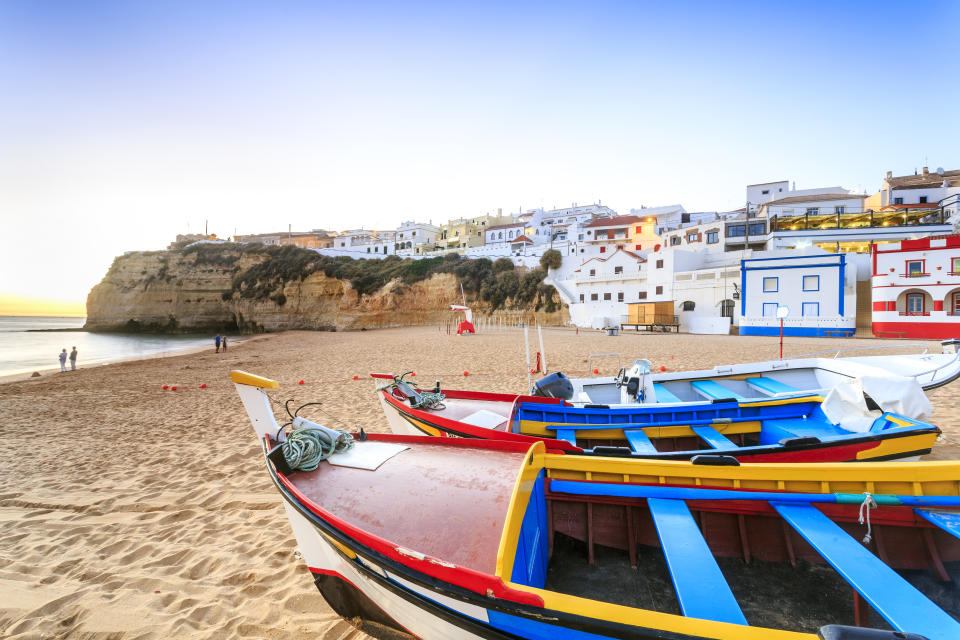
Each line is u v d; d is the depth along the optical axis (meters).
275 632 3.37
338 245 83.50
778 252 28.72
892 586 2.21
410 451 3.79
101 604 3.79
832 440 4.07
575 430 5.66
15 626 3.52
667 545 2.62
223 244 71.88
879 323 25.08
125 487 6.68
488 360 20.02
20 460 8.32
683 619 1.82
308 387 15.08
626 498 3.26
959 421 8.05
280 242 87.31
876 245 25.06
